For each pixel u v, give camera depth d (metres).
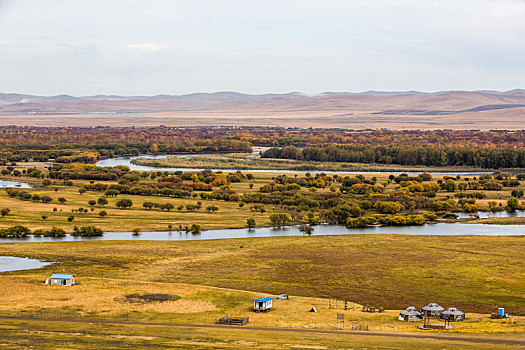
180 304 111.44
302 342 81.94
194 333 88.75
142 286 125.94
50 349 76.12
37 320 97.62
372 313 108.25
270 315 104.56
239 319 98.75
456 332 91.44
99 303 110.69
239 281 137.00
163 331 90.19
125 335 86.62
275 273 145.38
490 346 79.56
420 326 95.69
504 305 117.50
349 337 86.75
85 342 81.06
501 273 143.50
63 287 123.12
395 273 144.75
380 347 78.56
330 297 123.50
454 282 136.00
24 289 120.38
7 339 82.12
